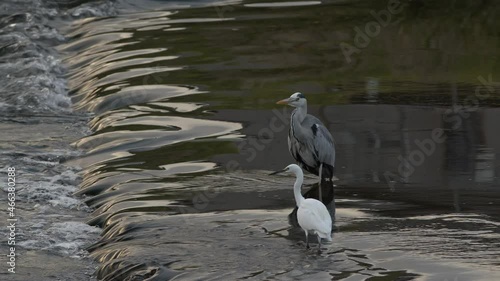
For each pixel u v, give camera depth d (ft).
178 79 69.82
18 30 92.48
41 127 63.93
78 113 67.26
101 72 74.18
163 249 38.17
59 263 41.01
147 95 65.92
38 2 102.99
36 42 88.43
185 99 64.18
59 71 79.30
